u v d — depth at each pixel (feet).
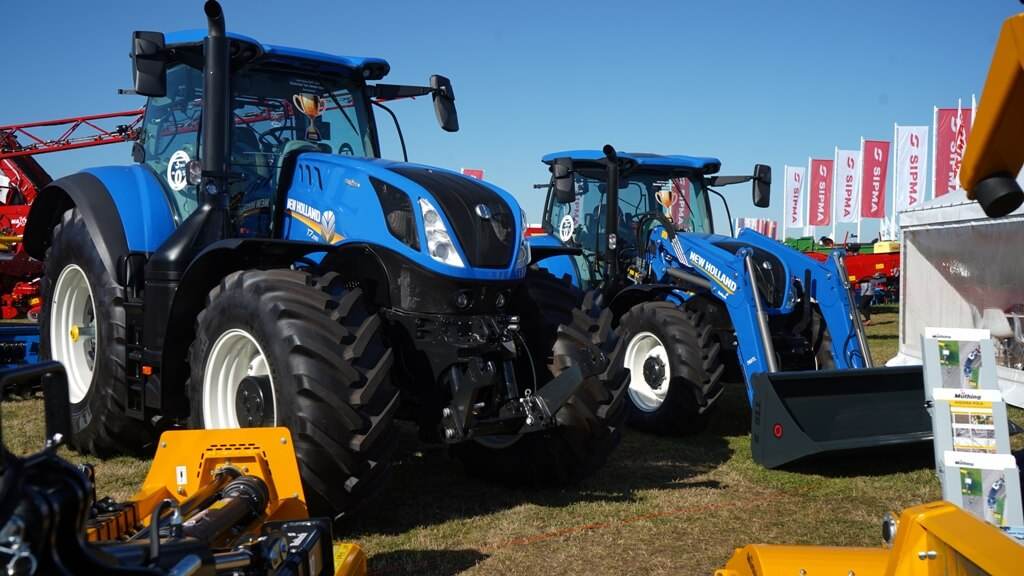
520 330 15.12
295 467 9.40
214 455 9.37
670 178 25.80
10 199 47.37
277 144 15.81
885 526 6.65
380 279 13.56
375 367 11.96
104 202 16.25
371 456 11.82
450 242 13.16
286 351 11.74
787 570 6.82
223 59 14.11
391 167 14.15
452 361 12.99
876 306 61.05
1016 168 5.34
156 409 14.67
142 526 8.43
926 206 29.63
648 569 11.51
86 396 16.42
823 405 17.76
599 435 14.38
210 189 14.21
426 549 12.05
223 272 13.97
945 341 9.89
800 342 20.80
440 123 16.71
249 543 7.47
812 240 75.61
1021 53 4.50
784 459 16.56
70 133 47.65
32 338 23.06
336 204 14.23
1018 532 7.77
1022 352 25.77
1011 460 9.18
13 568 3.96
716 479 16.38
